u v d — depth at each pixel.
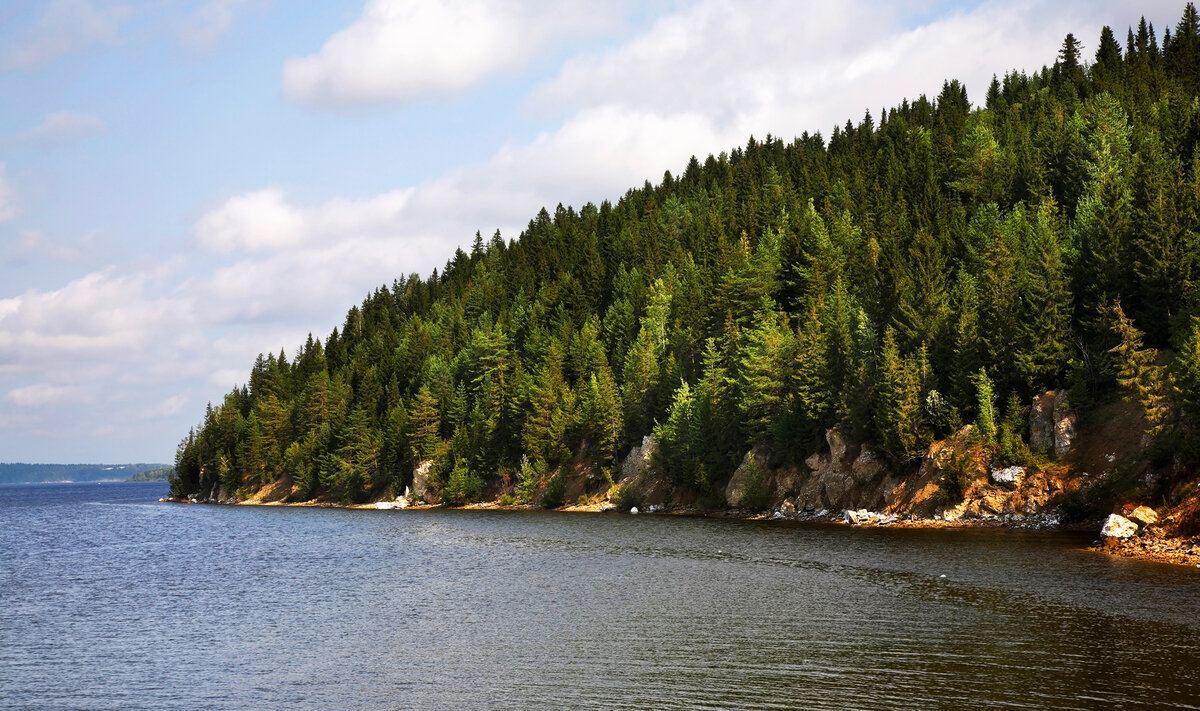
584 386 139.38
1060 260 89.88
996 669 28.53
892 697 26.03
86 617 43.34
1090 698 25.31
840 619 37.12
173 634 38.75
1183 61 197.12
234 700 28.09
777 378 103.69
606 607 41.84
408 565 61.72
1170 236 79.19
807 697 26.31
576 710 25.80
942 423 82.44
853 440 90.75
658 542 71.81
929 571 49.28
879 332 102.31
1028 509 72.62
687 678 28.73
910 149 194.25
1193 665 28.44
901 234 138.88
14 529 110.44
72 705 27.92
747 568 53.81
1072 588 42.03
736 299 128.50
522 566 58.81
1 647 36.41
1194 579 43.62
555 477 130.88
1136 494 63.06
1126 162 131.88
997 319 83.25
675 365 125.81
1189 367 61.59
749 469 100.81
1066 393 76.25
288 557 69.88
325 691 28.81
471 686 28.72
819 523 85.38
